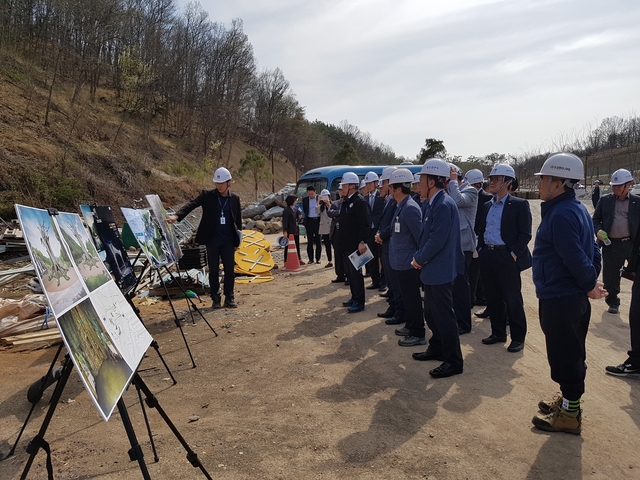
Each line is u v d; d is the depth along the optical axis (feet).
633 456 10.90
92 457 11.22
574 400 11.83
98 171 67.62
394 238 18.42
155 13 169.89
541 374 15.66
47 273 7.30
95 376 7.06
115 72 127.85
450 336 15.43
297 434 12.02
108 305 9.61
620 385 14.93
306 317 23.22
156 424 12.85
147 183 77.20
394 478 10.12
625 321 21.90
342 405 13.64
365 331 20.65
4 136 59.88
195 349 19.02
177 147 130.82
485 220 18.25
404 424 12.45
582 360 11.89
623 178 22.15
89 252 10.55
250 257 36.17
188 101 161.89
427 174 15.20
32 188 51.39
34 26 104.22
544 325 11.91
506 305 18.49
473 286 23.71
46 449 8.19
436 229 14.82
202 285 28.94
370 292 28.66
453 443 11.50
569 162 11.44
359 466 10.57
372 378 15.55
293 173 206.39
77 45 117.50
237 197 25.55
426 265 15.31
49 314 21.70
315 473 10.33
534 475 10.18
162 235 20.90
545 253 11.84
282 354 18.10
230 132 177.78
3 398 14.66
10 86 79.61
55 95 89.71
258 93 226.79
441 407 13.39
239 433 12.16
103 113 104.53
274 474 10.30
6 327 20.45
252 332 21.06
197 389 15.15
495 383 14.98
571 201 11.62
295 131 236.43
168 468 10.61
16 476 10.50
